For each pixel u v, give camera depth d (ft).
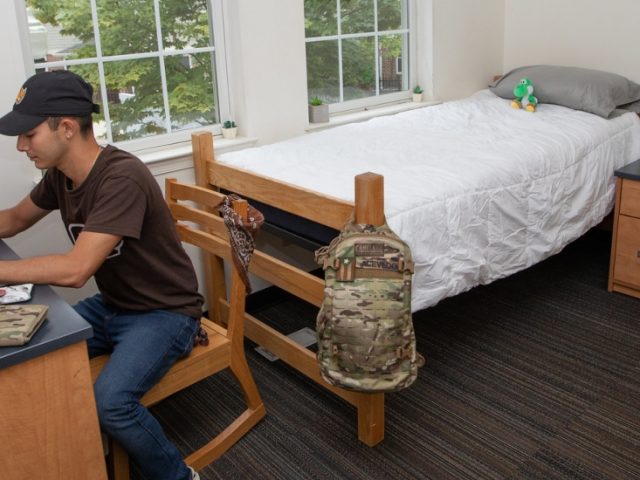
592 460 6.04
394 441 6.41
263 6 8.54
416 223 6.31
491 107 10.29
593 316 8.64
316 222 6.72
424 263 6.43
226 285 8.92
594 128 9.10
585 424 6.54
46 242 7.40
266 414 6.89
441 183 6.86
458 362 7.73
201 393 7.39
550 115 9.68
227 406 7.14
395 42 11.07
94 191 5.12
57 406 4.33
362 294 5.44
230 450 6.38
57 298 4.60
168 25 8.24
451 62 11.48
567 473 5.90
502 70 12.39
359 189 5.54
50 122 4.86
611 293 9.27
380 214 5.62
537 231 7.93
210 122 8.99
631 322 8.45
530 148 8.09
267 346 7.40
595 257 10.49
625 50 10.80
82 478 4.60
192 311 5.70
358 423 6.44
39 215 5.97
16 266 4.66
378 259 5.48
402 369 5.56
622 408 6.76
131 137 8.23
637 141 9.70
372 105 10.92
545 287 9.55
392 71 11.19
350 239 5.52
